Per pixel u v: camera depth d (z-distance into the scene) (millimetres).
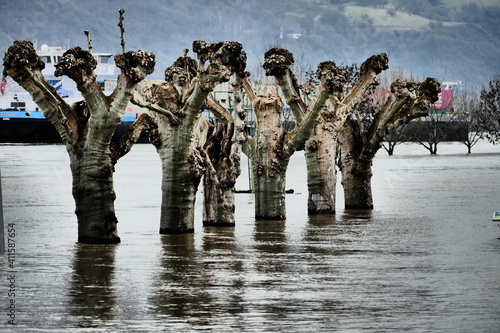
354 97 77000
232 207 66625
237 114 65875
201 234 61938
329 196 76500
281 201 71875
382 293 41312
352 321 36000
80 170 55438
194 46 59375
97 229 56219
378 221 71688
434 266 48875
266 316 36750
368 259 51312
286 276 45531
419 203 89750
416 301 39594
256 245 56781
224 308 38094
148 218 75000
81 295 40625
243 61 64000
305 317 36625
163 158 61250
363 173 81688
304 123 70312
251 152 71938
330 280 44500
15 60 52625
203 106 62844
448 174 143250
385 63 76750
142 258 51000
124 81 53438
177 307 38281
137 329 34656
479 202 90812
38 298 39938
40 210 82688
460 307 38438
